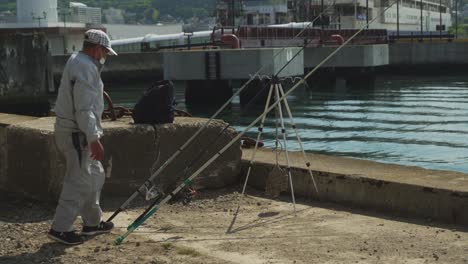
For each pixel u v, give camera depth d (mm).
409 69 57469
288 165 6184
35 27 60188
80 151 4773
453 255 4535
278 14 67375
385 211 5895
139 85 49438
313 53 42938
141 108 6516
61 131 4773
